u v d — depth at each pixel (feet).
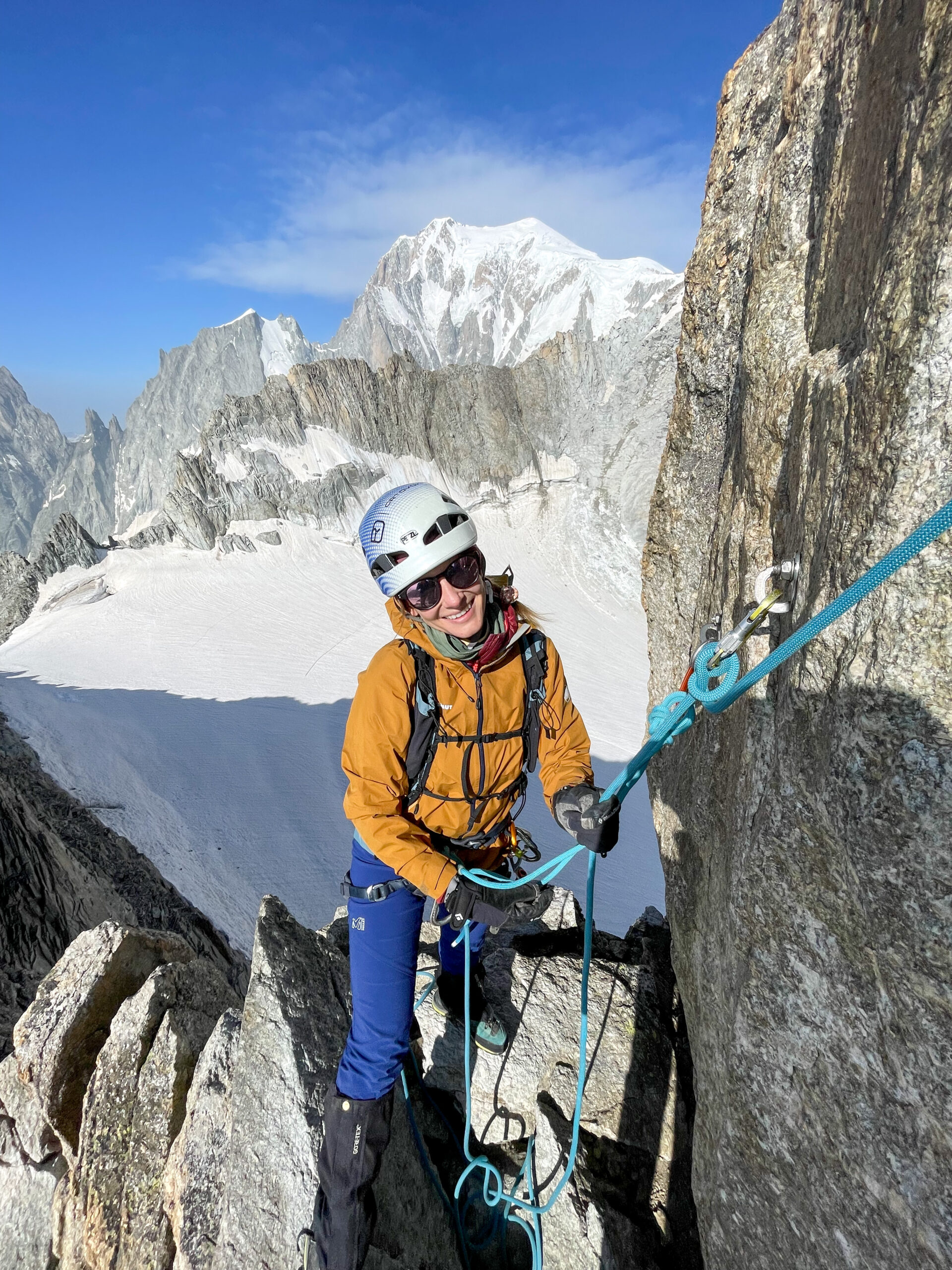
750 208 10.81
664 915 15.49
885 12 5.96
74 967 14.03
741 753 8.33
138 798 127.65
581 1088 8.86
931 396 4.63
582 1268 9.25
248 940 99.76
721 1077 7.93
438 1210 10.16
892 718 4.79
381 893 8.20
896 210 5.34
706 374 12.09
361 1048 8.29
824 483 6.34
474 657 7.47
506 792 8.28
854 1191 5.77
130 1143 11.10
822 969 5.99
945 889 4.56
